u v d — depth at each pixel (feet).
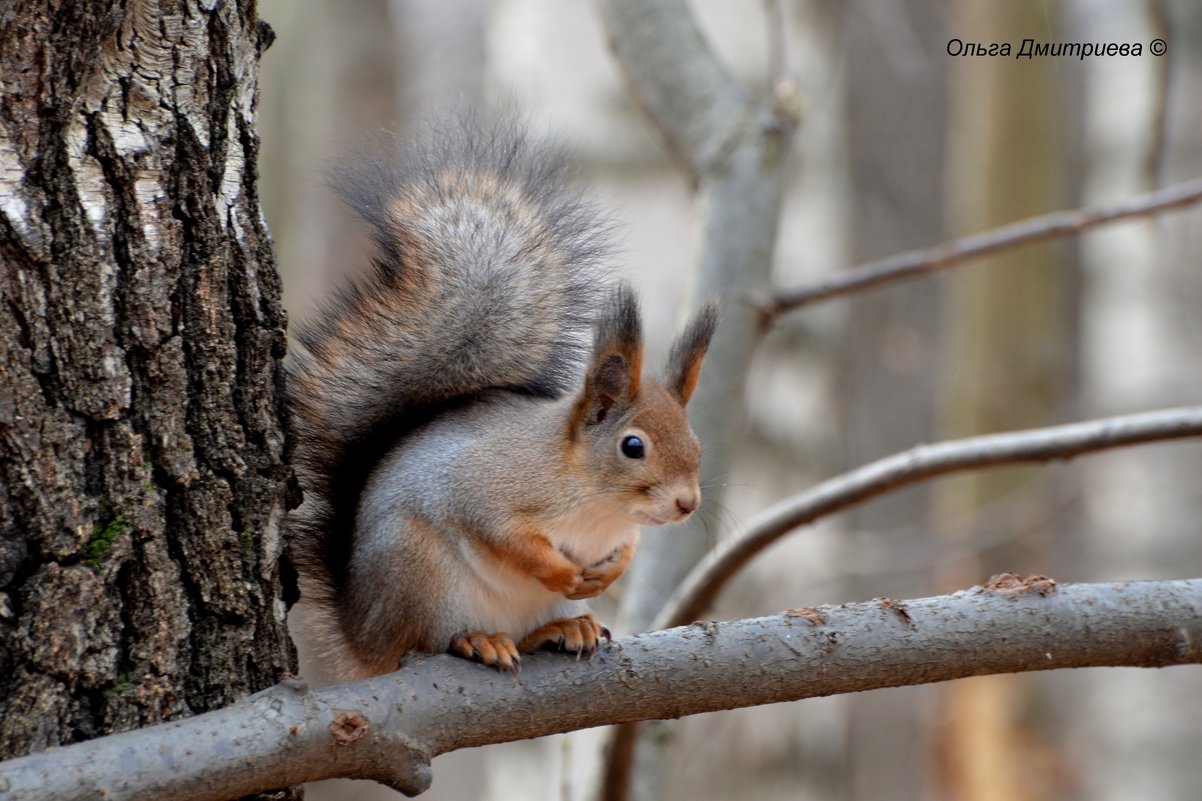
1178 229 59.21
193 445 20.54
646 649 21.09
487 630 25.34
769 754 48.83
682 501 26.76
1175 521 56.65
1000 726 70.95
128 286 19.95
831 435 51.21
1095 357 76.79
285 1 88.02
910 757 92.79
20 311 19.26
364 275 28.07
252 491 21.13
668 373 29.12
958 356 73.82
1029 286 71.10
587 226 28.71
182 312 20.45
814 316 49.78
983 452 29.01
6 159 19.20
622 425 26.89
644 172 45.91
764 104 37.32
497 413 27.20
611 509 26.84
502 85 49.90
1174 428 28.02
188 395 20.52
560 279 28.71
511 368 28.89
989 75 70.33
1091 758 69.05
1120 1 60.70
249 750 18.53
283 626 21.63
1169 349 59.11
